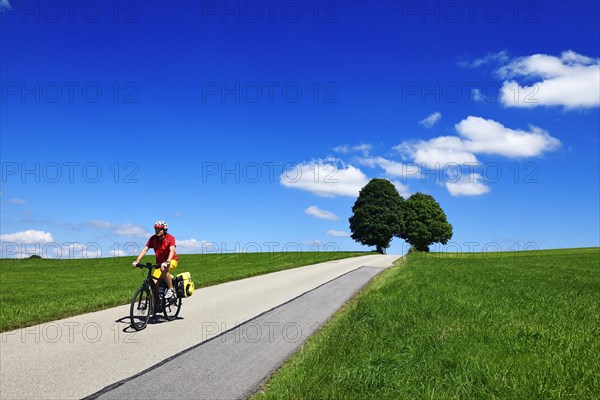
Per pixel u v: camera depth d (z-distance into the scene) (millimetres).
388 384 6277
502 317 11086
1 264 51000
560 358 7289
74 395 6230
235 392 6434
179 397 6211
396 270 29453
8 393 6281
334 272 29375
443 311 11867
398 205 79688
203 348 8828
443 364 7230
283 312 13273
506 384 6168
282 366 7660
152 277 11297
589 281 21438
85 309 13484
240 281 23250
